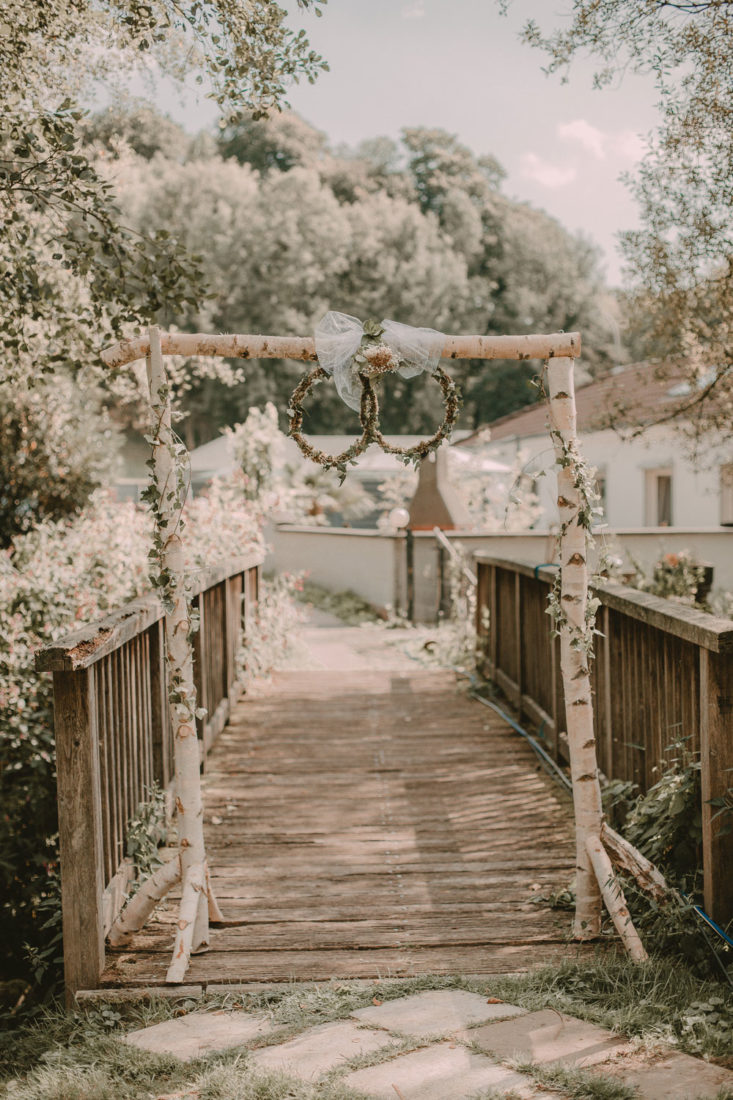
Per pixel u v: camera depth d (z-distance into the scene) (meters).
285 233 39.66
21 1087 2.55
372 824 4.71
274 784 5.37
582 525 3.52
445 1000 2.89
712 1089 2.31
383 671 8.88
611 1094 2.27
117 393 6.68
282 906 3.74
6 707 4.73
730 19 4.93
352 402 3.46
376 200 48.41
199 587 5.18
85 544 6.59
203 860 3.43
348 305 43.16
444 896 3.83
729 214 5.57
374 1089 2.35
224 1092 2.38
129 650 3.97
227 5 4.45
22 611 5.38
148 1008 2.97
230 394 38.56
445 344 3.40
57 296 4.83
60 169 4.52
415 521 13.34
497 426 26.38
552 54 5.35
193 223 38.62
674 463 15.59
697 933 3.08
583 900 3.40
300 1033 2.72
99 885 3.17
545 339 3.43
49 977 4.15
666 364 6.79
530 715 6.36
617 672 4.41
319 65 4.67
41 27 4.55
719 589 10.90
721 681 3.02
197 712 3.43
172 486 3.43
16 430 9.66
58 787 3.12
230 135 50.66
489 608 8.15
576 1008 2.78
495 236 53.34
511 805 4.97
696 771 3.28
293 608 10.00
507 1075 2.40
